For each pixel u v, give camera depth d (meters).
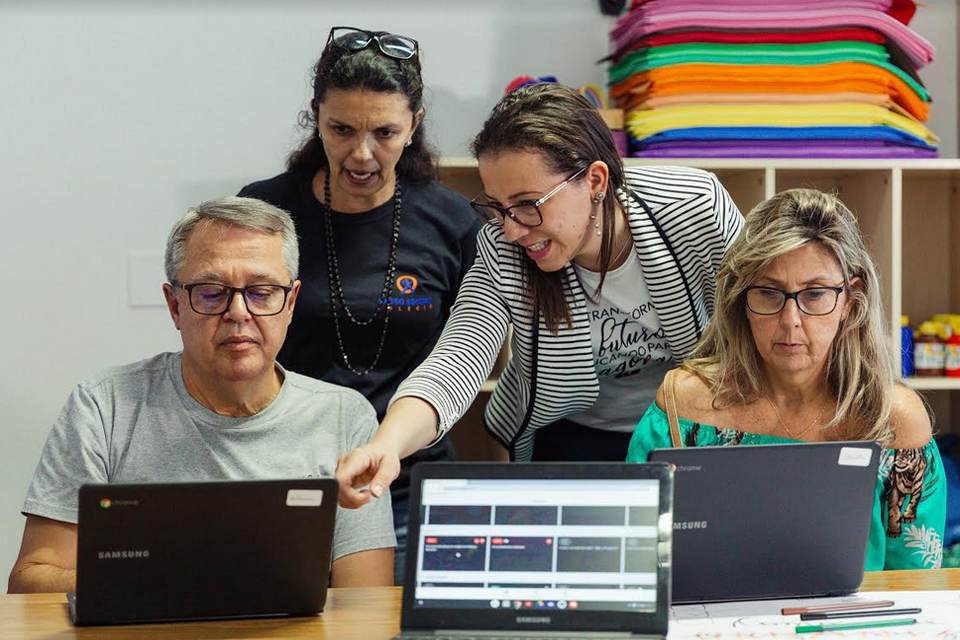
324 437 1.86
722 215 1.94
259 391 1.82
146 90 2.77
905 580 1.57
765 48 2.62
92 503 1.29
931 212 2.98
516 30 2.85
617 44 2.76
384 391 2.27
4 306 2.77
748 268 1.69
